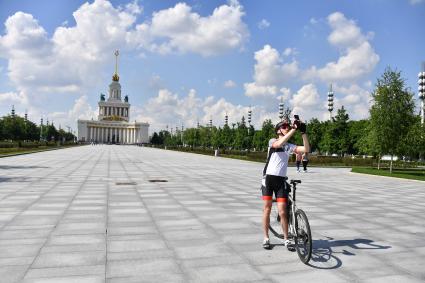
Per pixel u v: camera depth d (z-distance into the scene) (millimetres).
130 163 34938
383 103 30625
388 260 6613
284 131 6977
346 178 24719
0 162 31797
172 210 10883
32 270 5742
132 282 5320
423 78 42125
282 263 6289
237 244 7375
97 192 14383
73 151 68750
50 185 16281
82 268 5859
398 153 31500
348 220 10102
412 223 9898
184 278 5516
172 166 31953
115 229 8414
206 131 114875
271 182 6910
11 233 7930
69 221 9148
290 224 7027
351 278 5668
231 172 26609
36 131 129500
